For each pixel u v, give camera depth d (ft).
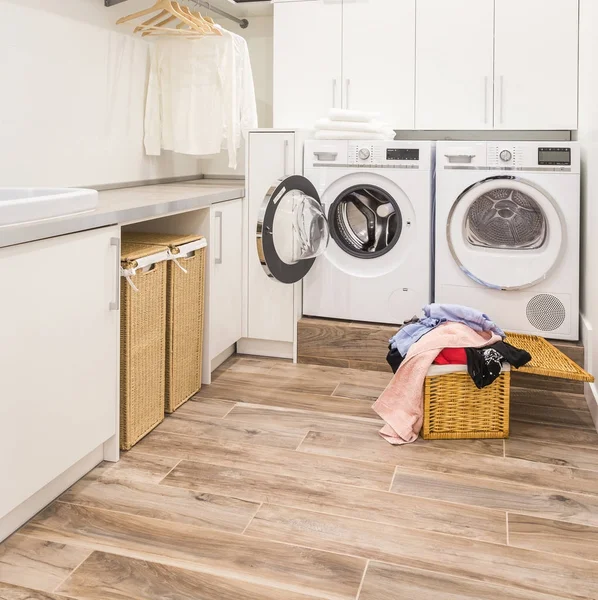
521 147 10.57
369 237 11.72
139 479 7.54
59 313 6.54
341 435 8.83
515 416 9.59
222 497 7.18
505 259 10.83
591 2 10.41
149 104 12.34
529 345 10.14
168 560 6.05
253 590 5.64
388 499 7.17
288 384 10.79
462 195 10.85
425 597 5.55
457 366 8.58
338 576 5.83
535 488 7.43
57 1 9.71
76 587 5.65
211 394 10.30
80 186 10.58
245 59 12.30
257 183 11.69
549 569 5.94
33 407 6.24
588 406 9.89
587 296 10.44
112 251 7.47
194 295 9.88
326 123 11.55
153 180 12.93
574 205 10.49
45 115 9.61
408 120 12.59
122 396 8.12
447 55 12.20
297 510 6.92
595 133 9.73
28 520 6.66
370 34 12.56
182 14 10.86
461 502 7.11
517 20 11.80
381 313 11.62
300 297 11.98
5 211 5.74
